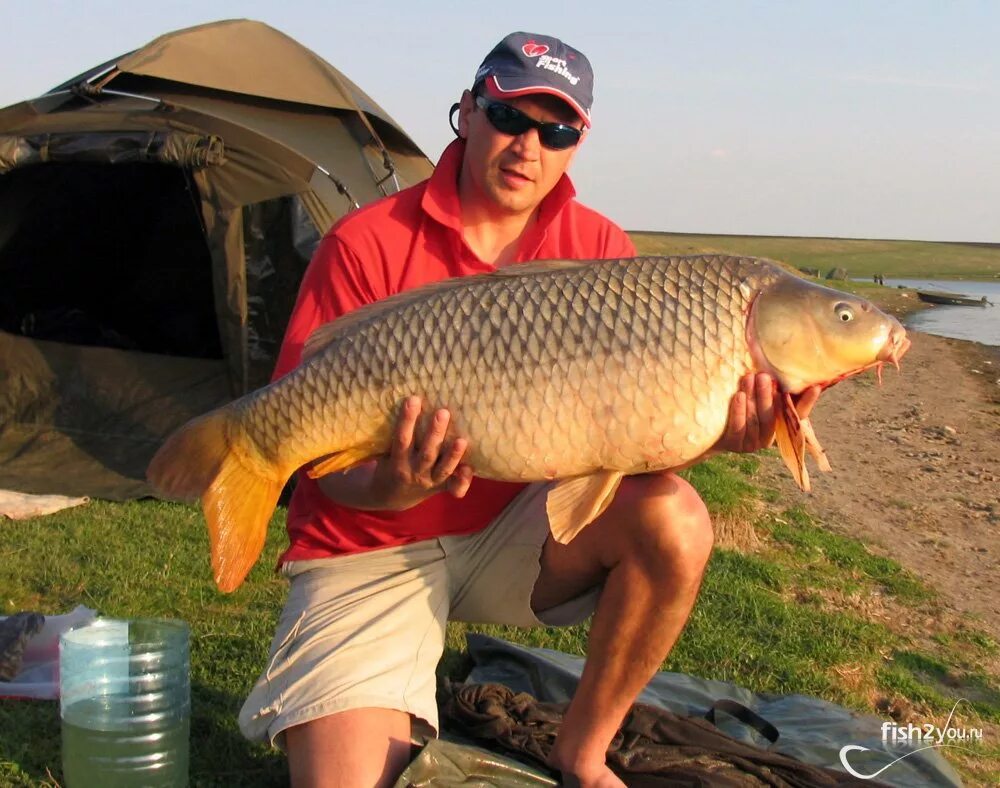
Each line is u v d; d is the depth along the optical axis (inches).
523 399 45.1
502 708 62.2
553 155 55.2
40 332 147.6
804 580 108.3
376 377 46.2
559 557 55.0
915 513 151.3
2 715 61.4
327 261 55.6
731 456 172.2
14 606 81.0
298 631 52.4
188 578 89.2
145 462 119.9
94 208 154.4
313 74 147.3
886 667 86.7
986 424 243.4
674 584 51.8
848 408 258.4
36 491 112.0
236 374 122.0
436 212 55.5
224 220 118.7
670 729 61.2
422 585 54.1
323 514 54.7
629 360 44.8
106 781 52.8
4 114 122.2
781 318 45.2
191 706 64.9
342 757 47.3
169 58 132.6
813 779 58.4
